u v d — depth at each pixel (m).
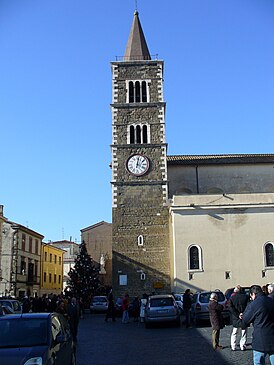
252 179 51.47
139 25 56.91
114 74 52.97
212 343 21.56
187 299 30.05
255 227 43.84
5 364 10.72
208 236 43.69
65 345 13.36
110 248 87.00
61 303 22.88
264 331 10.88
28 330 12.62
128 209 48.47
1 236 72.50
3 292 71.25
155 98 52.06
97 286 68.12
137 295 46.25
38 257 84.69
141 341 23.56
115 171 49.62
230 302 19.44
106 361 17.62
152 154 50.09
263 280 42.69
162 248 47.38
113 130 50.97
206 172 51.69
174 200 44.88
